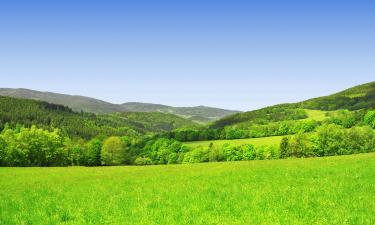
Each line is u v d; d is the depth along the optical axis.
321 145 119.75
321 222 19.05
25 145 112.69
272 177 39.47
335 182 33.16
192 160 150.50
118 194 32.88
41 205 28.23
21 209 26.75
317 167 45.78
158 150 167.50
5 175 58.00
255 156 138.12
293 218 20.38
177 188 34.75
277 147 132.88
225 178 40.91
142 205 25.97
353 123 161.38
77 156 141.88
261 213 21.73
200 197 28.69
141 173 54.59
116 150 152.25
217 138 185.50
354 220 19.31
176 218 21.52
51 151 118.19
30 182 47.28
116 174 54.97
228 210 23.05
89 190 36.84
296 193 28.31
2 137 111.31
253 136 176.12
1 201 30.75
